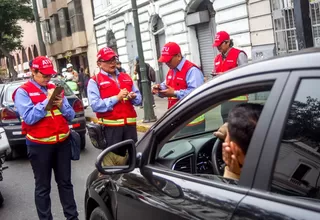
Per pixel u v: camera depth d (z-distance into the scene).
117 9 20.20
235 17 12.43
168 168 2.60
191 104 2.41
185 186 2.24
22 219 5.41
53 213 5.46
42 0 33.00
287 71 1.82
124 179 2.80
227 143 2.21
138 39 10.37
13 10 24.50
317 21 10.05
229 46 6.16
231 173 2.17
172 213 2.17
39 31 16.69
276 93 1.83
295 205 1.65
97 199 3.16
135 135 5.34
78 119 8.74
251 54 12.09
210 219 1.93
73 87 13.72
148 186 2.51
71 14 26.08
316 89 1.70
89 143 9.70
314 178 1.70
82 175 7.11
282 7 10.85
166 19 16.16
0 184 7.20
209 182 2.13
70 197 4.61
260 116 1.88
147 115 10.66
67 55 29.14
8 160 8.87
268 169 1.79
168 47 5.00
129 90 5.25
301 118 1.74
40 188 4.49
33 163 4.45
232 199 1.89
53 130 4.36
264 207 1.73
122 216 2.75
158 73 17.77
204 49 14.95
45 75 4.36
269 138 1.81
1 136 5.91
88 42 25.19
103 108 5.07
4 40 26.88
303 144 1.76
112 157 3.44
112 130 5.14
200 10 14.68
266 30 11.51
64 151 4.51
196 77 4.99
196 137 2.79
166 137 2.67
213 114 2.34
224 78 2.17
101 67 5.17
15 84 9.00
